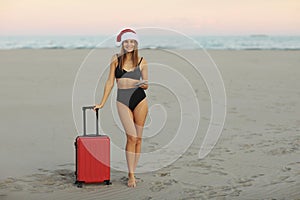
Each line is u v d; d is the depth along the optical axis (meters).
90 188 5.97
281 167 6.94
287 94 14.64
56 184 6.12
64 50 35.75
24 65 23.08
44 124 9.95
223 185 6.14
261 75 19.77
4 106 12.05
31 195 5.71
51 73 19.52
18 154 7.65
